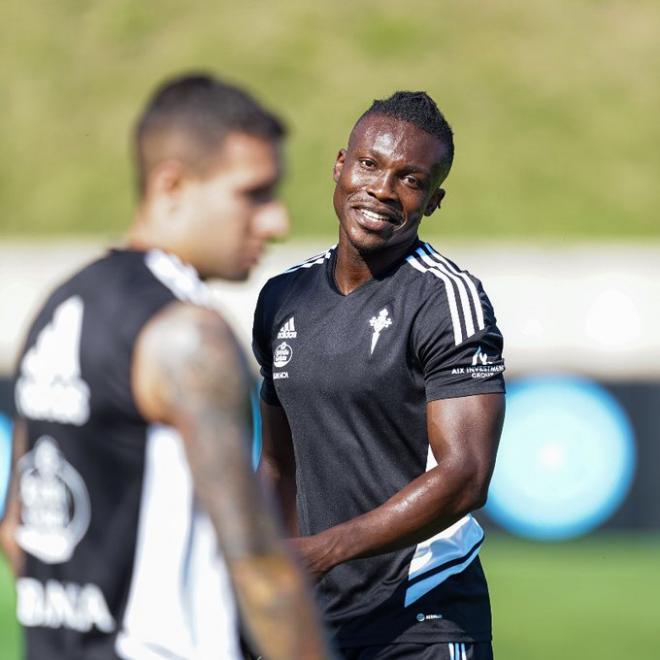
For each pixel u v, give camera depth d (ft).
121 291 25.96
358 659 41.19
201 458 24.90
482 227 202.69
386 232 40.06
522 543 115.75
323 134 216.54
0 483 117.29
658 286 137.80
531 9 249.55
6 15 254.27
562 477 116.06
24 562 27.66
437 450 38.70
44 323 26.96
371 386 39.99
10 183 222.89
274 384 41.93
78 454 26.23
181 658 26.16
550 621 88.38
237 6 247.29
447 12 246.06
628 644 82.33
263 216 26.86
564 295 138.51
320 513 41.55
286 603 25.27
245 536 25.05
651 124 227.81
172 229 26.55
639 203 210.79
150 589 26.09
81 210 214.90
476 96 228.22
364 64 232.32
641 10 253.44
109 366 25.57
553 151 219.61
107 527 26.14
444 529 38.34
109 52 242.78
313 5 246.06
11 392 119.14
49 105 235.81
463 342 38.93
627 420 116.37
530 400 116.57
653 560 108.99
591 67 237.86
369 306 40.50
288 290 42.39
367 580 40.70
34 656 27.22
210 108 26.14
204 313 25.58
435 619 40.78
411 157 39.86
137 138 26.71
